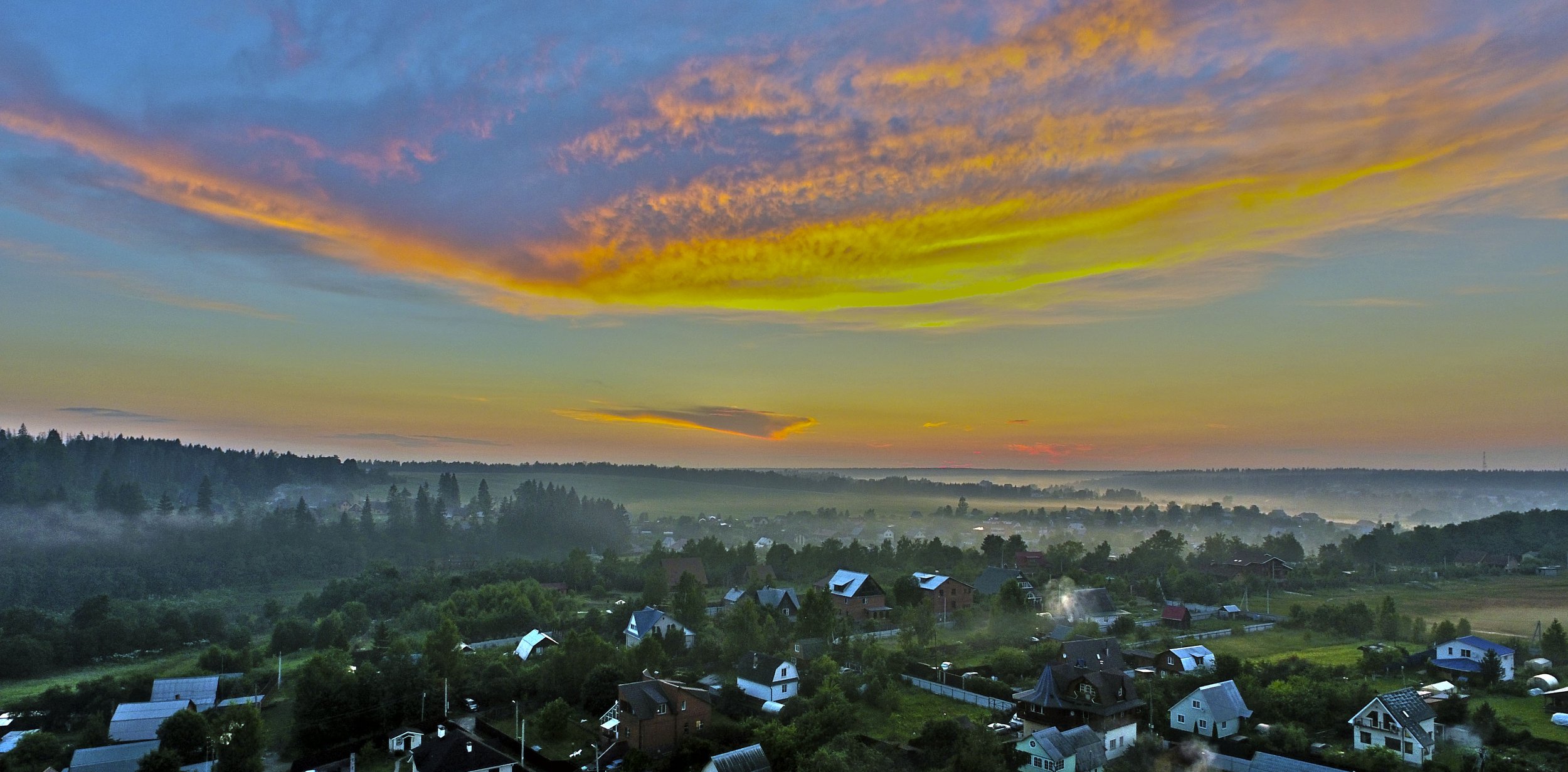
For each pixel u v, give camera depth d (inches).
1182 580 6141.7
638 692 3125.0
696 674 3875.5
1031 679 3688.5
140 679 3914.9
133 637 5433.1
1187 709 3095.5
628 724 3097.9
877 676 3506.4
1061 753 2699.3
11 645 4889.3
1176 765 2827.3
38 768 3051.2
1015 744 2906.0
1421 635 4589.1
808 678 3590.1
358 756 3154.5
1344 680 3403.1
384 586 6402.6
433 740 2903.5
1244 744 2874.0
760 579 6752.0
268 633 5905.5
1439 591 6328.7
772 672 3494.1
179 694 3821.4
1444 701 3142.2
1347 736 2952.8
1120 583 6225.4
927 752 2810.0
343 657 4035.4
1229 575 6939.0
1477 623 5221.5
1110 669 3708.2
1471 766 2566.4
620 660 3730.3
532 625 5231.3
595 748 3080.7
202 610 6043.3
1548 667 3848.4
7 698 4252.0
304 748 3213.6
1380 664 3887.8
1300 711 3058.6
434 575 7057.1
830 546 7647.6
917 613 4869.6
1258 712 3129.9
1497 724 2935.5
